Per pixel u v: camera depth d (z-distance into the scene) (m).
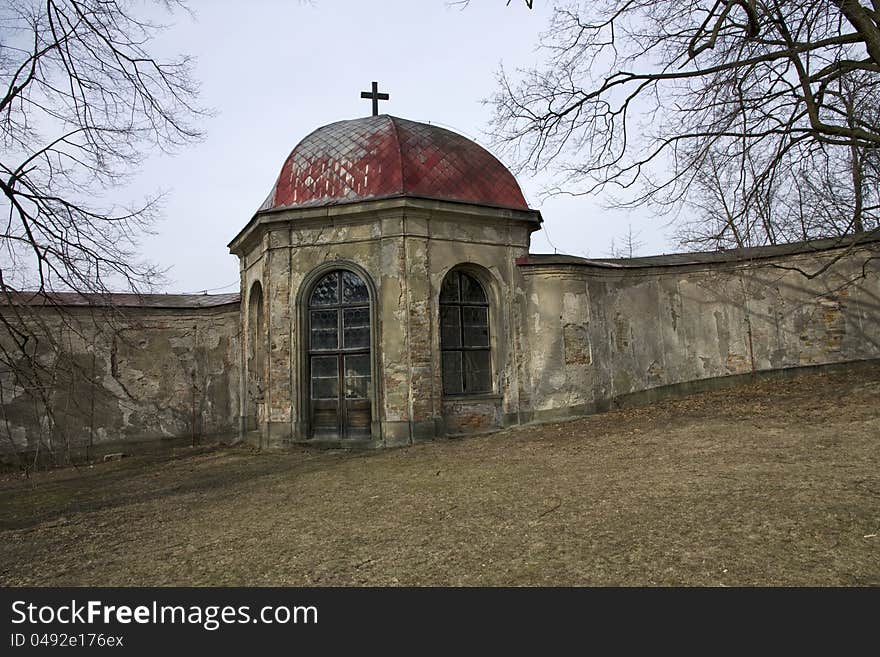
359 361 13.80
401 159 14.16
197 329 16.88
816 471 7.61
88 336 15.52
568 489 7.92
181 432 16.47
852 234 12.77
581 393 14.93
